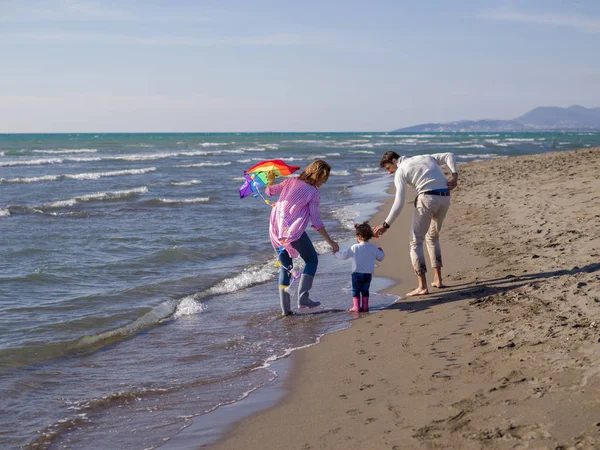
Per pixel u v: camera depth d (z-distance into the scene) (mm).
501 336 4867
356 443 3418
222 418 4066
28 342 5789
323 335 5871
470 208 13289
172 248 10328
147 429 3965
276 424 3877
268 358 5320
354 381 4480
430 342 5105
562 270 6625
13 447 3750
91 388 4723
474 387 3939
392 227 12547
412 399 3928
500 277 6961
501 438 3172
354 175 28484
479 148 59469
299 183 6625
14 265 9281
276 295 7703
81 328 6277
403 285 7715
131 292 7730
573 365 3939
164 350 5660
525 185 15945
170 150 56875
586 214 10000
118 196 19156
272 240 6746
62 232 12594
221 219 14625
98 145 68500
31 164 36438
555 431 3139
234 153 50844
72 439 3854
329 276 8625
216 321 6605
